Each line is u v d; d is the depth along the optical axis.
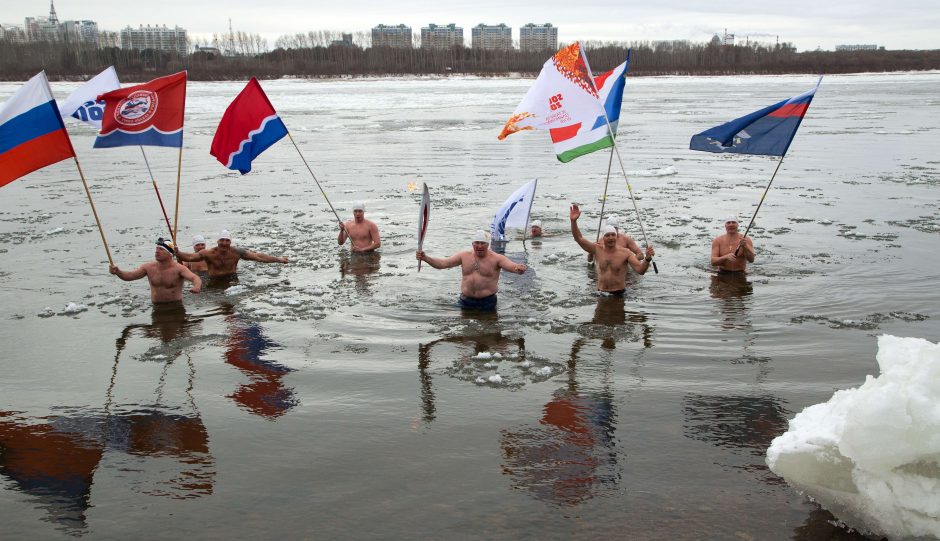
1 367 8.81
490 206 19.28
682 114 50.41
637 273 12.02
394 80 127.19
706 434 6.99
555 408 7.62
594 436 7.00
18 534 5.56
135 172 26.50
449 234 16.11
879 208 18.31
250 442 6.98
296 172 26.12
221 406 7.76
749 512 5.70
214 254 12.62
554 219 17.59
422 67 142.50
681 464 6.45
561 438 6.97
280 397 7.98
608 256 11.55
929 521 4.98
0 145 10.84
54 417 7.51
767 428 7.10
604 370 8.63
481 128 41.78
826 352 9.05
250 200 20.55
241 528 5.61
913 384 5.04
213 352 9.31
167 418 7.49
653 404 7.68
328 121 46.69
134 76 111.75
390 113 53.19
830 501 5.48
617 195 20.88
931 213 17.59
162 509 5.88
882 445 4.97
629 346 9.41
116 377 8.53
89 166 28.06
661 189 21.86
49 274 12.97
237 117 13.91
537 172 25.73
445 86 101.31
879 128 39.09
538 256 14.12
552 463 6.51
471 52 158.12
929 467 5.04
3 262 13.80
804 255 13.76
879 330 9.82
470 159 29.16
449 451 6.75
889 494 5.07
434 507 5.84
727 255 12.53
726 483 6.12
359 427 7.26
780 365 8.68
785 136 12.30
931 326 9.91
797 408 7.52
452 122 45.56
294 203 20.03
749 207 18.73
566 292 11.78
